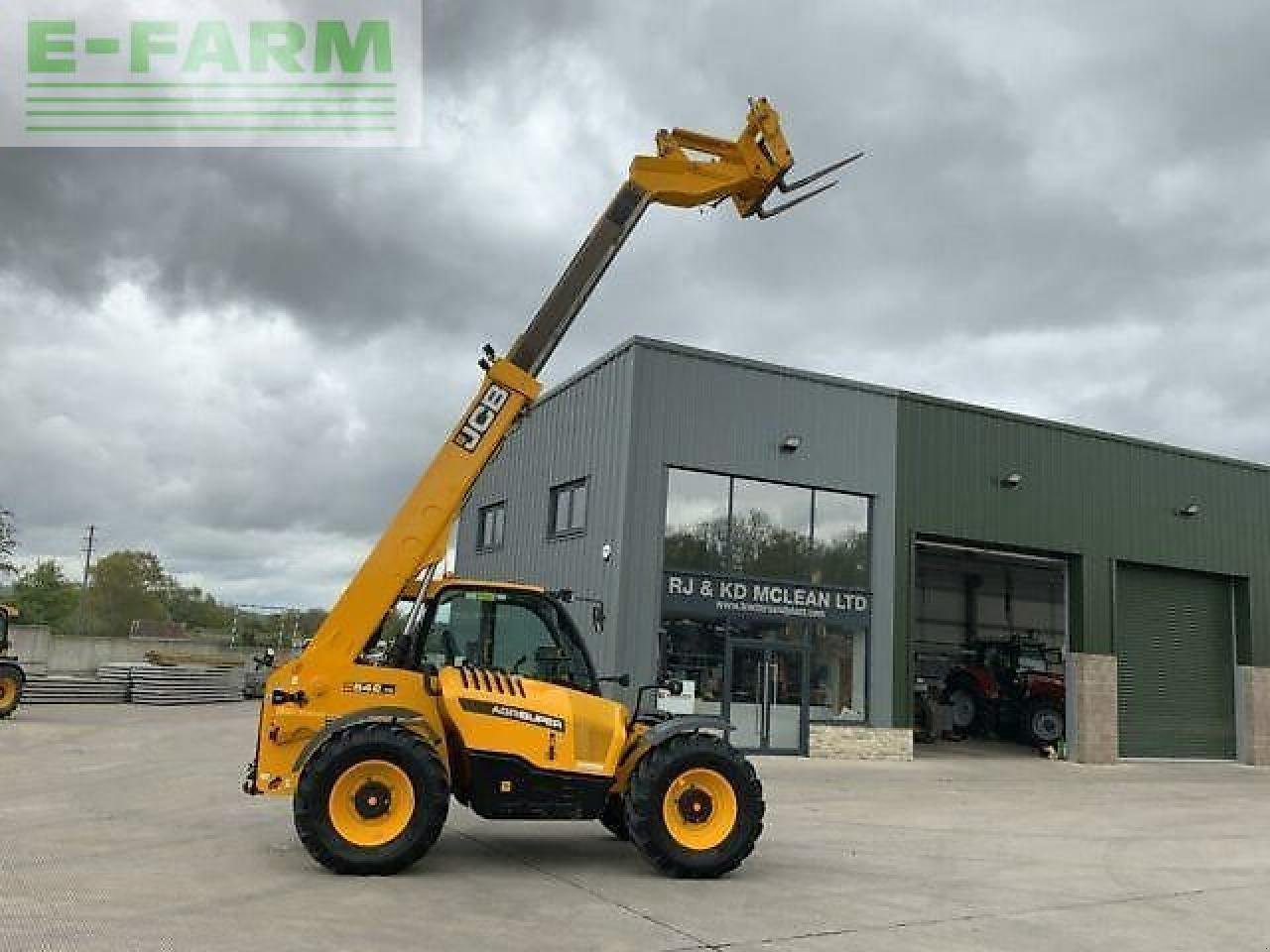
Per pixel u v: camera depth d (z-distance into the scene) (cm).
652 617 1764
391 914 627
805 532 1934
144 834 877
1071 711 2191
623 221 913
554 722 778
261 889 682
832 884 784
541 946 576
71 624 6034
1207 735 2350
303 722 779
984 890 792
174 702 2983
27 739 1697
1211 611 2406
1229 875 910
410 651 821
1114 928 687
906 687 1975
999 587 3017
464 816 1039
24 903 625
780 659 1884
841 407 1984
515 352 871
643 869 799
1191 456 2372
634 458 1781
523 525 2147
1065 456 2211
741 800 781
